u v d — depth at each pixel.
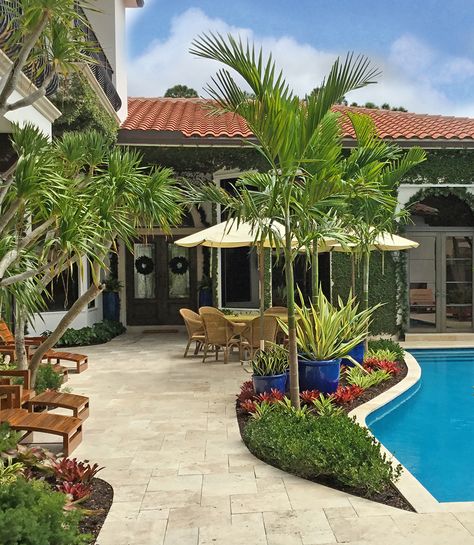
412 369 9.34
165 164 13.45
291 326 6.06
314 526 3.76
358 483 4.32
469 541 3.51
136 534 3.68
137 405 7.20
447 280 14.15
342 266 13.52
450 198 14.02
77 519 3.34
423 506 4.03
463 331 14.12
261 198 6.04
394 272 13.66
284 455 4.82
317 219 6.29
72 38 4.62
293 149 5.52
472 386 9.20
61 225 4.48
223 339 10.23
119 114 13.77
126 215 6.43
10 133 7.44
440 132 13.66
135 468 4.91
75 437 5.43
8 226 4.64
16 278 4.34
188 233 15.82
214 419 6.50
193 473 4.79
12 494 3.26
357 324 8.86
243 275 13.84
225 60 5.29
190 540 3.59
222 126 13.84
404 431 6.76
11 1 4.45
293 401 6.08
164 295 16.16
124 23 14.82
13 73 3.82
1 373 6.17
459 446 6.18
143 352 11.84
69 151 6.27
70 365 10.11
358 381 7.83
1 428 4.72
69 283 13.38
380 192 6.02
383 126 14.98
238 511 4.02
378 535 3.61
